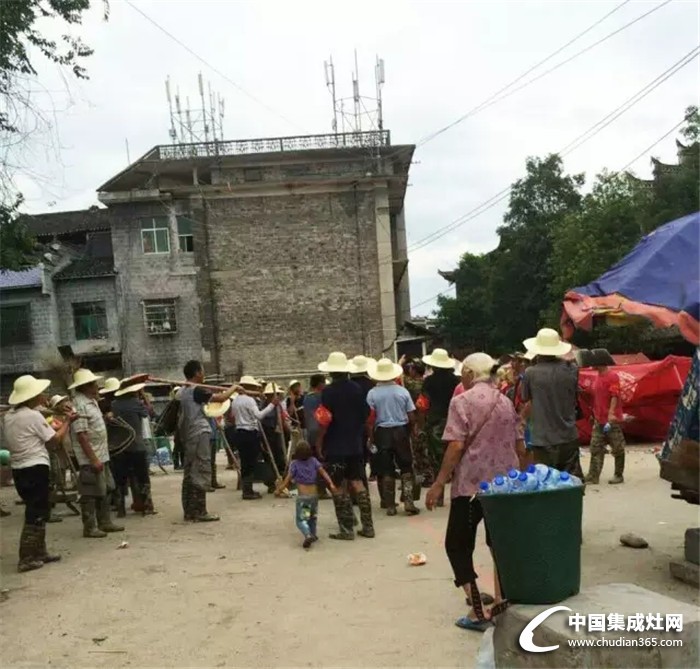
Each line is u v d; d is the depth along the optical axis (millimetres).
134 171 37031
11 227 12617
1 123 11352
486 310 46375
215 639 5672
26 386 8297
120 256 37156
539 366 7711
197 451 10641
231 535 9516
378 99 38250
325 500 12281
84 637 5840
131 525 10547
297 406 15945
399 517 10219
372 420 10492
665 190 28594
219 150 37188
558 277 33469
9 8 10898
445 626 5703
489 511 5000
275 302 36906
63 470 12039
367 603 6348
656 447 16828
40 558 8188
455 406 5738
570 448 7676
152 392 36250
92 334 37188
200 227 36969
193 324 37031
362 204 36938
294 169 37375
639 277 6348
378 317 36719
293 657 5242
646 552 7566
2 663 5359
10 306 36656
